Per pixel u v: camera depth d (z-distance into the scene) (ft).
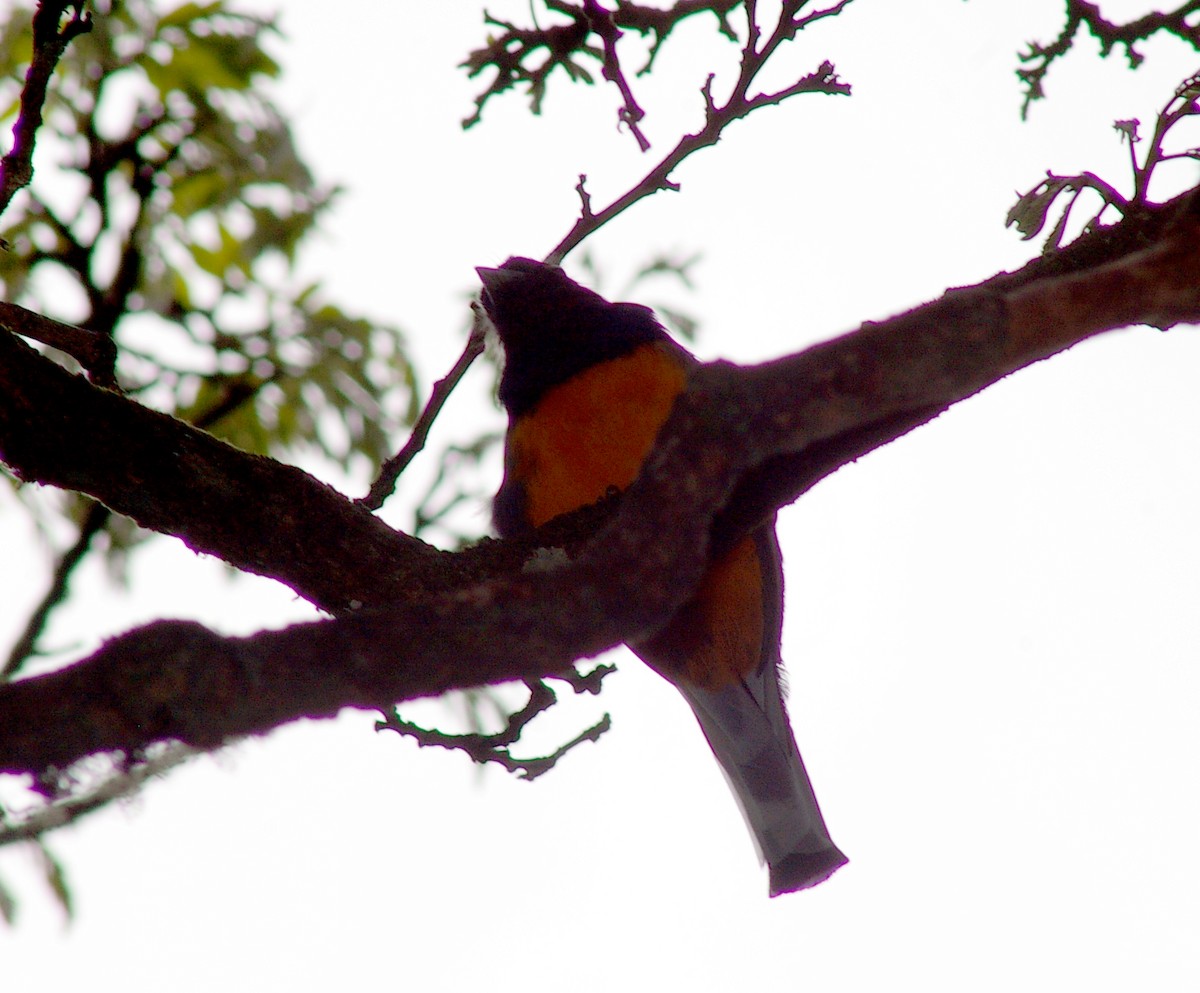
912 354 14.99
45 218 37.52
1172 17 26.13
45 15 22.39
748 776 30.86
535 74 28.04
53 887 33.83
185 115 38.40
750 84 25.31
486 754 24.50
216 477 23.53
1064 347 15.60
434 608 13.79
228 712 13.01
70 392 22.65
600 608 14.30
